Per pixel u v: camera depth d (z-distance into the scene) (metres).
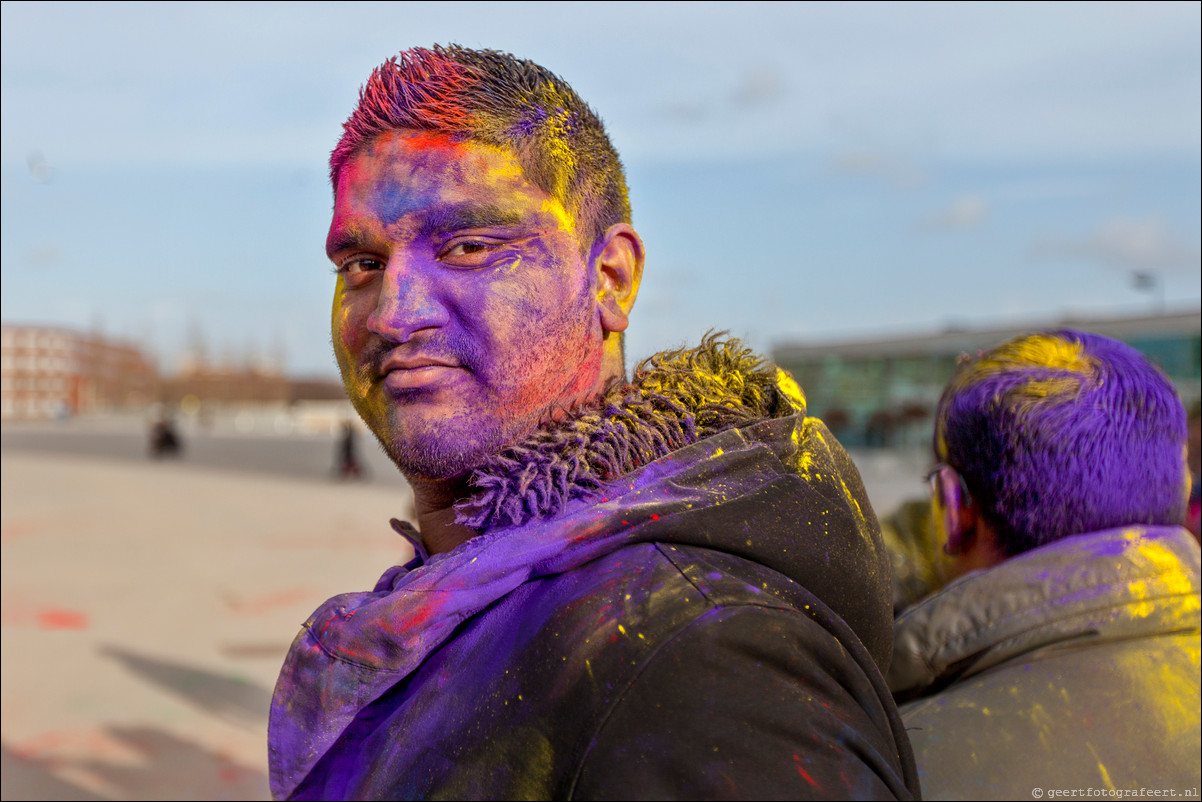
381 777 0.69
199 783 4.16
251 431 62.28
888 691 0.70
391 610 0.72
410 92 0.79
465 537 0.84
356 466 23.70
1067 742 1.13
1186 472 1.31
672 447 0.75
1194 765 1.09
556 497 0.71
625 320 0.85
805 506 0.72
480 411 0.77
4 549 11.01
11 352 110.25
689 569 0.64
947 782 1.13
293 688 0.77
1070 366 1.29
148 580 9.12
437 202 0.76
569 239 0.81
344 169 0.82
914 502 1.65
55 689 5.52
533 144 0.79
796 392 0.86
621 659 0.61
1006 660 1.25
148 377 123.62
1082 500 1.24
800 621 0.62
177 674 5.85
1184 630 1.20
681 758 0.56
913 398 17.62
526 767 0.62
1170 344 12.06
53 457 30.73
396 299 0.76
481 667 0.68
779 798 0.54
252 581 9.15
